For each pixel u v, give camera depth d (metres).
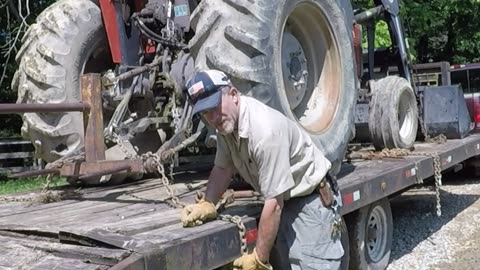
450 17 17.70
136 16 5.51
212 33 4.30
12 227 3.25
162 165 4.49
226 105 3.14
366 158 6.41
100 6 5.90
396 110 6.82
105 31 6.09
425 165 6.45
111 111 5.53
